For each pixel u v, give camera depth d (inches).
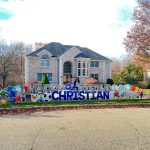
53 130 503.8
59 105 876.0
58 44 2244.1
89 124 563.2
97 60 2218.3
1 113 743.1
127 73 2242.9
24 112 764.0
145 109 828.0
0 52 2588.6
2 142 418.0
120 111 778.2
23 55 2785.4
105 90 1096.2
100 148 386.0
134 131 493.0
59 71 2105.1
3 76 2327.8
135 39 1206.9
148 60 1213.1
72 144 406.9
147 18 1219.2
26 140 430.3
